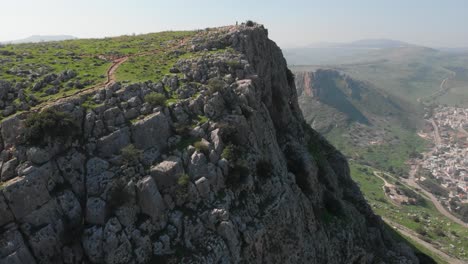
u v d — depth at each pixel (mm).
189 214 42000
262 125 57344
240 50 73500
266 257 46156
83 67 61031
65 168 39969
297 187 56750
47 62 61719
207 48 72562
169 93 53062
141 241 38625
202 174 44250
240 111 53469
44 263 35844
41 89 48875
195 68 60125
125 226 38750
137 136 44750
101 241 37406
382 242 75062
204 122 49594
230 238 42031
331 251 57531
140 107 47844
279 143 70688
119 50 75875
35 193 36688
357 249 62875
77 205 38781
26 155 38250
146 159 43469
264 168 50812
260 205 48031
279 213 49031
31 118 39875
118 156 42125
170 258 38969
